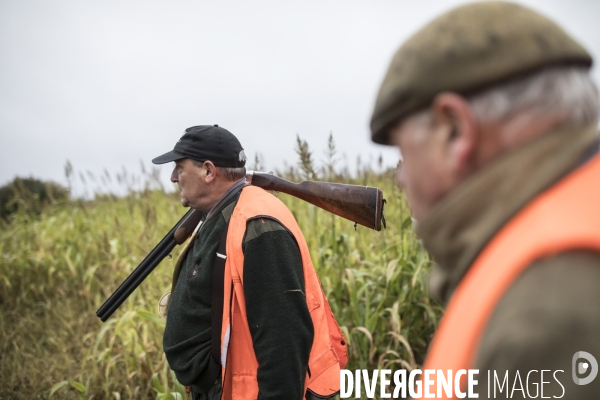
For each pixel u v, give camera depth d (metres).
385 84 0.66
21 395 3.73
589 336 0.43
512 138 0.57
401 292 3.59
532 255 0.48
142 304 3.84
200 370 2.03
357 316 3.42
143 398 3.42
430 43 0.61
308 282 2.10
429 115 0.62
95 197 7.34
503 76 0.56
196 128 2.23
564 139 0.55
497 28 0.58
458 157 0.59
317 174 3.47
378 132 0.69
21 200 7.66
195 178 2.19
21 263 5.85
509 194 0.55
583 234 0.47
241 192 2.16
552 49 0.56
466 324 0.51
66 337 4.47
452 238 0.59
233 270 1.96
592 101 0.58
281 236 1.97
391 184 4.28
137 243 5.14
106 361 3.82
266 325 1.89
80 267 5.73
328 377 2.06
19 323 4.91
